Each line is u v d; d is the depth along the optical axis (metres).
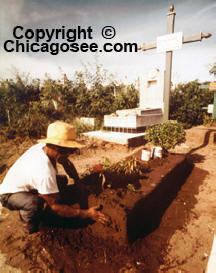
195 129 7.18
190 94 9.61
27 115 7.32
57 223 2.37
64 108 9.26
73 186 2.69
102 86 9.87
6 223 2.45
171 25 4.99
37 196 2.14
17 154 4.97
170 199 3.04
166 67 5.36
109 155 5.34
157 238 2.22
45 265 1.82
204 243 2.14
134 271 1.77
